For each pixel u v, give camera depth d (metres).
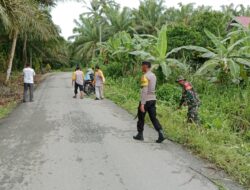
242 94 11.27
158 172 5.45
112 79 21.77
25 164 5.77
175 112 9.82
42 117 10.16
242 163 5.66
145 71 7.17
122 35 22.27
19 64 39.03
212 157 6.10
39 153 6.39
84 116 10.35
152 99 7.12
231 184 5.01
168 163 5.88
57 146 6.87
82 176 5.24
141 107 7.11
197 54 17.03
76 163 5.83
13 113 11.03
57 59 56.53
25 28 20.88
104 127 8.75
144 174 5.35
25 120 9.70
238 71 12.05
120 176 5.26
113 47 23.48
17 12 14.66
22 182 5.00
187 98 8.23
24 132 8.16
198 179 5.17
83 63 52.12
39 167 5.62
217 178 5.22
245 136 8.29
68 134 7.93
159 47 15.12
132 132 8.18
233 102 10.73
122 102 13.45
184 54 17.31
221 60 12.66
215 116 9.43
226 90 12.73
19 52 38.22
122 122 9.42
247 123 9.11
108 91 16.98
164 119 9.05
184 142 7.12
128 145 6.98
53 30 32.47
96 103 13.50
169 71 14.66
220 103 11.38
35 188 4.79
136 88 17.20
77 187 4.83
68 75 39.75
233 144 7.10
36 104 13.15
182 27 17.78
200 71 12.95
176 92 13.00
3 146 6.89
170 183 5.00
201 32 18.50
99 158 6.12
